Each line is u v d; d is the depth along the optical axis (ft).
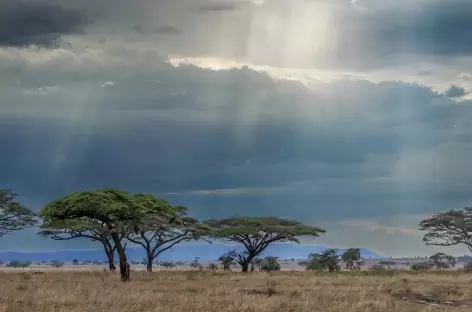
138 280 120.88
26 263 439.63
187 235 198.08
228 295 79.77
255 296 77.61
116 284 104.32
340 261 224.74
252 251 218.59
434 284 115.03
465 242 249.96
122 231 150.41
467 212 253.65
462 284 115.65
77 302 64.95
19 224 212.84
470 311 67.41
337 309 65.51
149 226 173.37
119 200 127.44
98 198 122.93
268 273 169.37
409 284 114.83
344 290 95.30
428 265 249.75
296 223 232.12
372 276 152.05
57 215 124.26
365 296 83.15
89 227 159.12
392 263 314.76
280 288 96.89
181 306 63.26
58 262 471.62
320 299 76.84
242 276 145.79
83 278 127.75
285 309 64.95
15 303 62.18
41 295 72.79
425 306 71.92
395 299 82.38
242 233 212.02
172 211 148.15
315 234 224.53
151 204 139.64
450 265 266.57
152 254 191.42
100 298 67.82
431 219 255.09
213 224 235.40
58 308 60.44
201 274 154.30
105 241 174.50
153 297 71.26
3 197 210.38
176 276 139.74
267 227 215.92
